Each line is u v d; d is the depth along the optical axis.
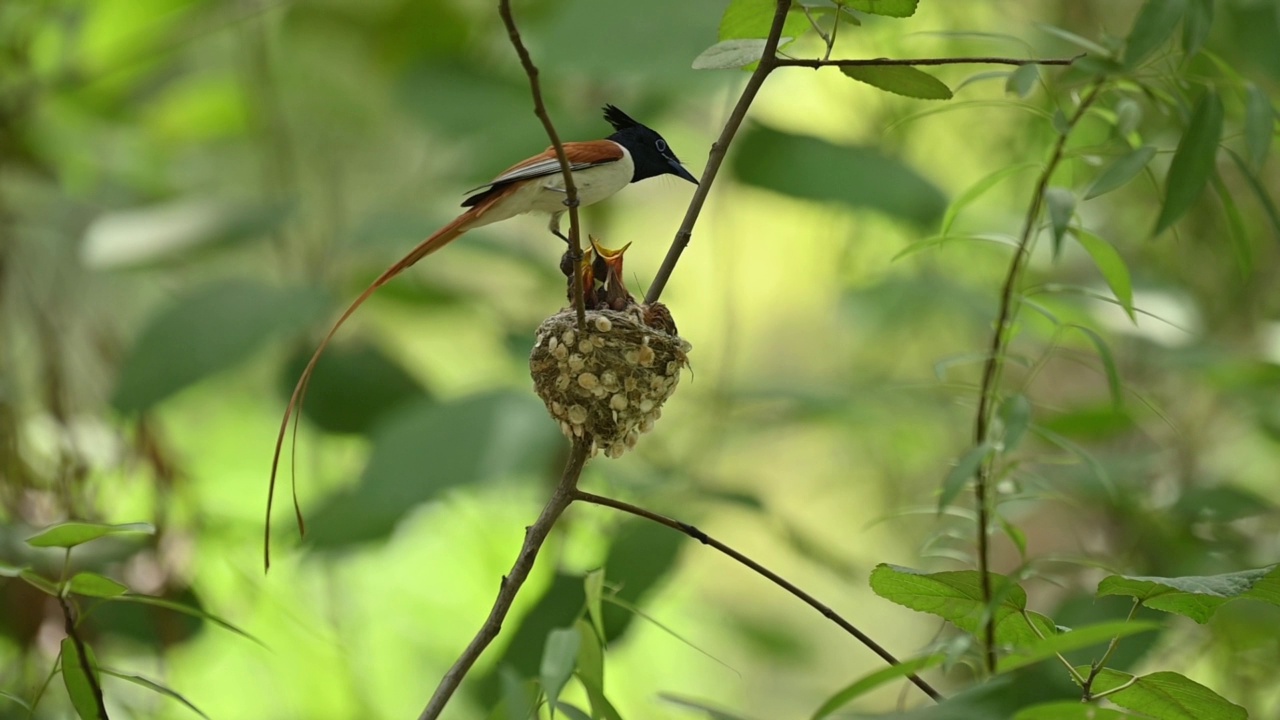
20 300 9.03
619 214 10.09
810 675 10.23
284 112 10.70
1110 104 8.59
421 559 9.11
